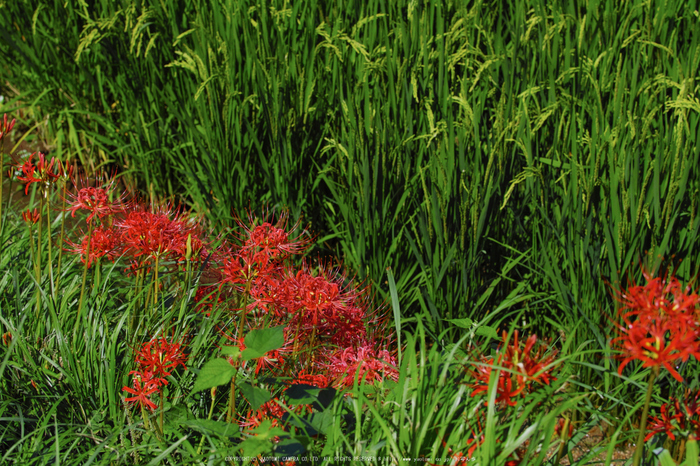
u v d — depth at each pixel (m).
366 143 2.82
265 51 3.38
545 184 2.87
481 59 3.32
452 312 2.82
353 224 2.95
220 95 3.18
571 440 1.84
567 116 2.96
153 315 2.29
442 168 2.67
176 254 2.34
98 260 2.38
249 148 3.24
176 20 3.71
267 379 1.98
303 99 3.27
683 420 1.76
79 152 4.27
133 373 2.01
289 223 3.17
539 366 1.54
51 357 2.22
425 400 1.74
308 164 3.38
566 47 3.06
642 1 3.25
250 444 1.56
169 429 1.90
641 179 2.65
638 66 2.90
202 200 3.62
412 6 3.12
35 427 2.06
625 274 2.50
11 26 4.40
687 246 2.50
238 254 2.06
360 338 2.39
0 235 2.61
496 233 2.97
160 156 3.91
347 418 1.90
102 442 1.89
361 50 2.96
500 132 2.71
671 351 1.31
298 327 2.09
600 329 2.52
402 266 3.01
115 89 4.13
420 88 3.11
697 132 2.60
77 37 4.21
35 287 2.58
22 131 4.81
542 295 2.85
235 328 2.49
